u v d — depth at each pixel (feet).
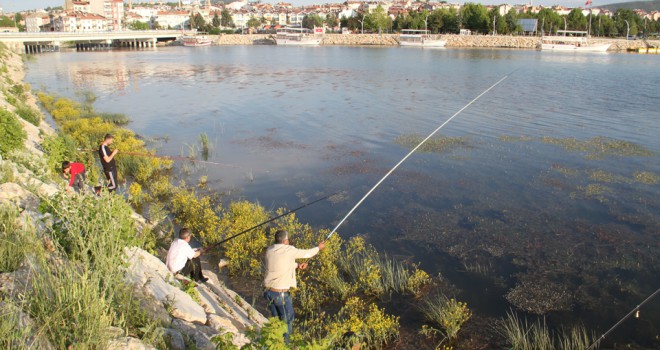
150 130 85.97
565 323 29.25
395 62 243.40
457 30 461.37
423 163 63.46
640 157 65.31
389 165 62.69
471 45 414.00
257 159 66.54
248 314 27.55
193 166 62.90
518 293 32.50
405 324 29.12
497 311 30.53
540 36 428.97
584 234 41.57
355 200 50.24
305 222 44.50
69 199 22.74
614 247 39.06
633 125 86.28
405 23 489.67
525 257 37.55
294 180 57.11
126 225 23.32
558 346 27.12
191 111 105.19
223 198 50.72
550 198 50.26
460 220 44.78
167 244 37.06
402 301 31.50
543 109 102.89
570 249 38.83
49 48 382.22
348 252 37.60
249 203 46.52
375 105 110.11
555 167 61.05
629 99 116.67
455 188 53.57
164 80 166.81
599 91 131.23
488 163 63.16
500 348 26.86
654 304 30.96
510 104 109.81
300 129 85.71
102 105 113.60
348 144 74.49
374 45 455.63
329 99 119.85
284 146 73.61
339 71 194.70
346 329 27.14
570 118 92.79
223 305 26.13
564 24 455.22
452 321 28.19
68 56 304.50
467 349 26.81
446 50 365.20
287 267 21.91
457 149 70.28
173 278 24.61
